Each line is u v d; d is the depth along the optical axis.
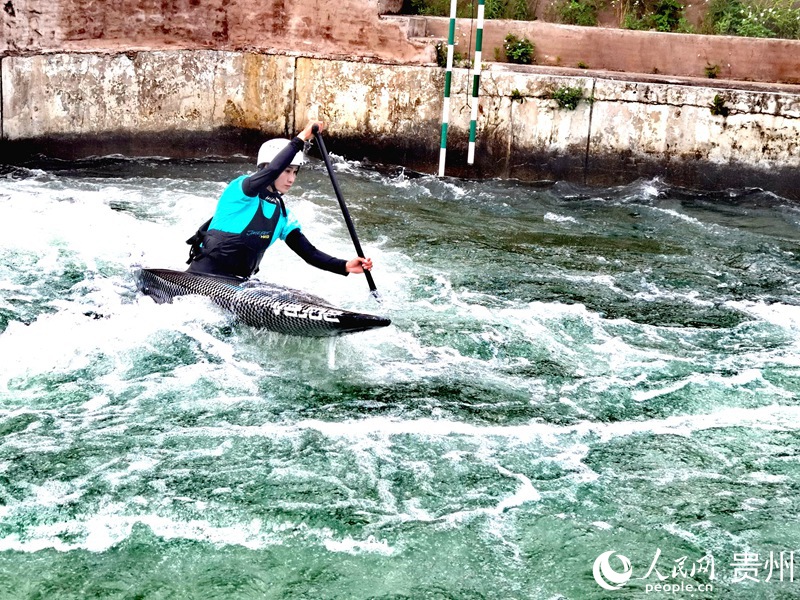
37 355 5.41
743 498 4.35
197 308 5.65
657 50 10.23
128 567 3.71
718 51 10.10
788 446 4.81
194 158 10.88
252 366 5.41
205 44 10.62
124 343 5.57
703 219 8.99
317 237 7.79
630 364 5.71
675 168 9.91
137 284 6.07
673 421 5.04
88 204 8.49
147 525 3.96
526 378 5.48
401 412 4.99
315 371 5.40
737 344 6.07
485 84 10.05
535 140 10.11
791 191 9.66
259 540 3.91
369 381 5.32
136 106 10.59
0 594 3.54
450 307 6.45
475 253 7.70
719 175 9.81
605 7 11.59
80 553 3.78
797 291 7.13
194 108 10.73
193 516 4.03
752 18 10.70
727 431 4.95
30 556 3.75
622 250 8.00
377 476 4.39
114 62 10.39
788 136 9.50
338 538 3.94
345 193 9.47
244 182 5.46
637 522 4.14
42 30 10.04
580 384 5.43
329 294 6.46
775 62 10.05
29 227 7.62
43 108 10.23
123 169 10.19
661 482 4.46
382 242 7.84
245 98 10.73
